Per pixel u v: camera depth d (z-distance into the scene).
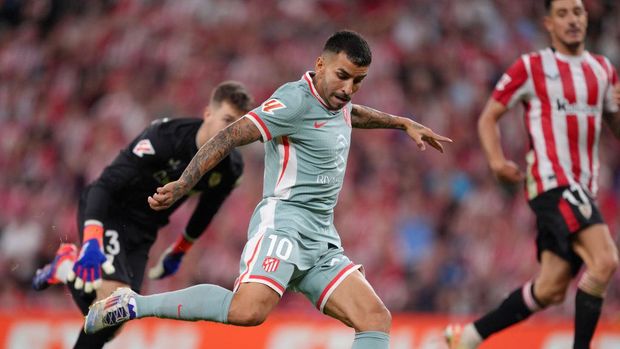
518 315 20.03
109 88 50.41
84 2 55.03
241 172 19.80
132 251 19.55
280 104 15.26
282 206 15.73
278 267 15.25
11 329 25.20
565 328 25.70
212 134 18.50
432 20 51.38
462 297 38.19
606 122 21.09
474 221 41.50
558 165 19.72
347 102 15.59
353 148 43.91
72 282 19.17
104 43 52.56
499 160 20.28
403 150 44.47
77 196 44.16
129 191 19.06
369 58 15.20
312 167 15.66
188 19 51.97
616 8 54.22
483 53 51.03
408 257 39.78
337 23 51.25
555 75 19.95
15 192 44.34
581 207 19.30
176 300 15.57
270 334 25.47
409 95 48.12
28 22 54.94
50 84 51.53
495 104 20.45
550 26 20.38
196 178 14.73
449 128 47.09
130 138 46.38
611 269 18.84
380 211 41.25
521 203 42.31
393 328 26.16
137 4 53.81
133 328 25.23
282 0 52.00
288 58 49.47
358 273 15.98
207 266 38.69
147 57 50.97
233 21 51.47
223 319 15.18
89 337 18.64
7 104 50.78
